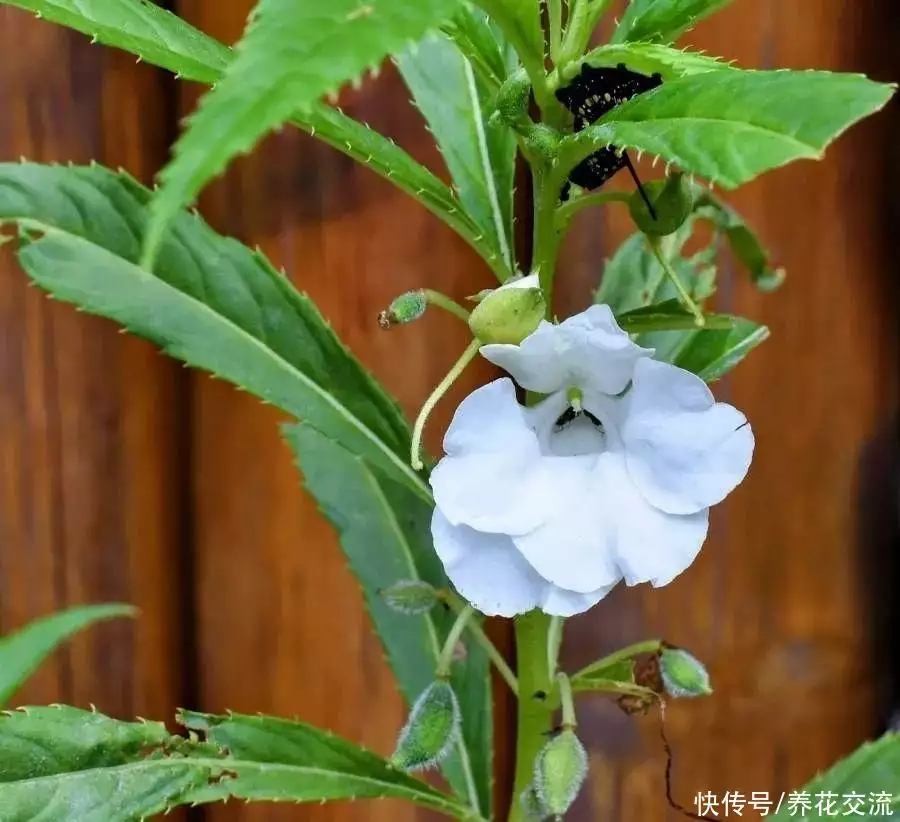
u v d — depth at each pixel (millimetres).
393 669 452
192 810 501
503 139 432
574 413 396
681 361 427
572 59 396
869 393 490
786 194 485
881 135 485
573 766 402
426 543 457
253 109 337
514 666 493
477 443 382
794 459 490
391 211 485
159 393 489
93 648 492
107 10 392
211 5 473
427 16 341
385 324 400
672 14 402
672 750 495
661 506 383
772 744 494
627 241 453
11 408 484
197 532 494
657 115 367
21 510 486
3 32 474
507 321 382
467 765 448
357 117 482
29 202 417
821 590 492
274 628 496
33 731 401
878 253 487
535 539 382
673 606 493
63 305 482
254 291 426
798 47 479
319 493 457
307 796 413
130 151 479
